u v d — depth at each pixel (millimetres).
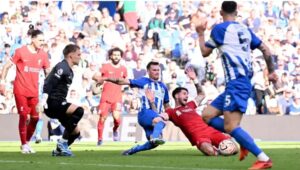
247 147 19297
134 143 43594
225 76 19516
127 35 55781
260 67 54062
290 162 22578
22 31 53594
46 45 53281
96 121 48719
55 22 54906
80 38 54344
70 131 26500
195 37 56562
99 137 40688
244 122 50562
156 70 29484
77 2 56188
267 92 54000
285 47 58531
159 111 29656
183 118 27672
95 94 50656
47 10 55281
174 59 55719
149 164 21594
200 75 54312
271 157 25719
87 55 53281
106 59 53812
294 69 57188
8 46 52750
